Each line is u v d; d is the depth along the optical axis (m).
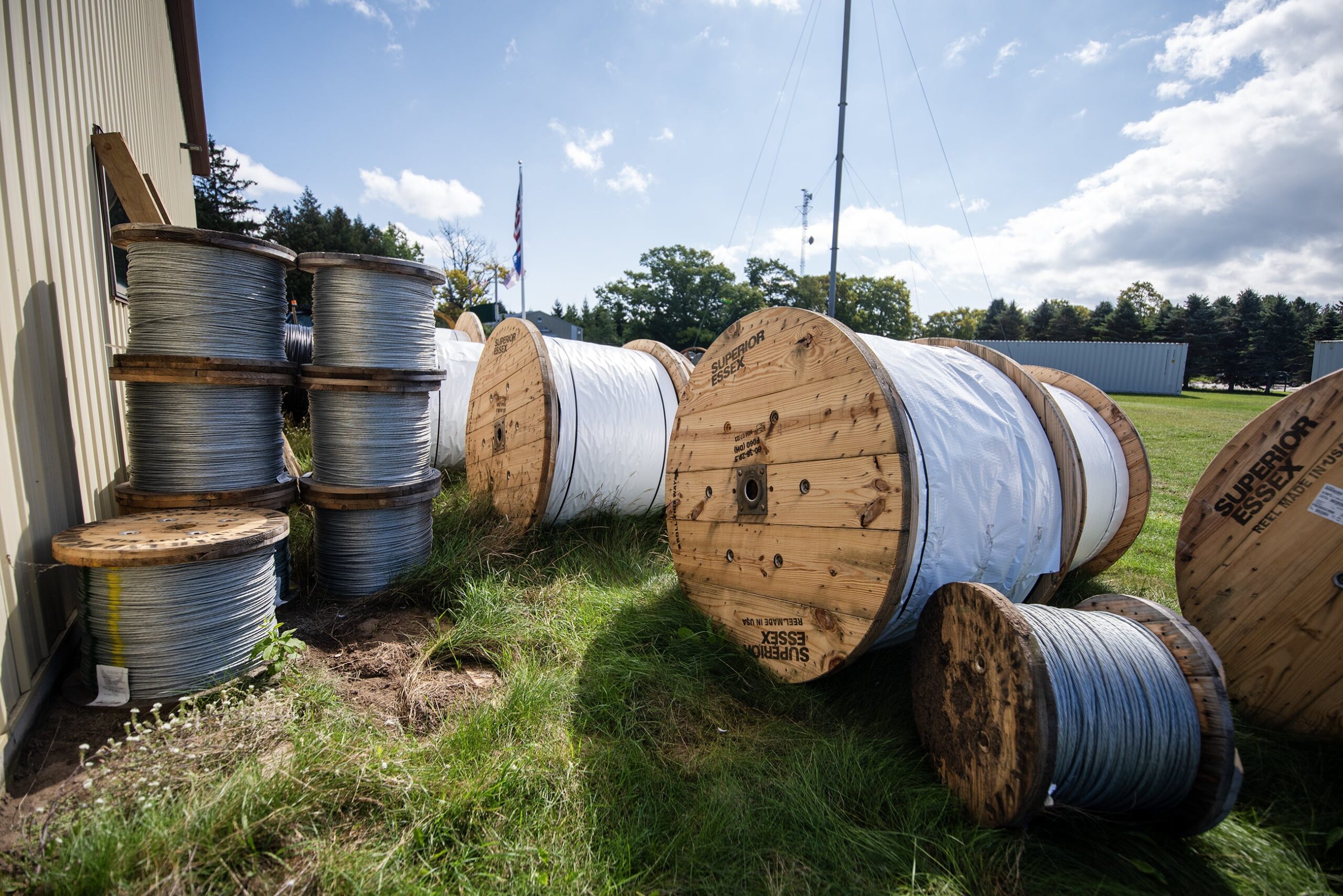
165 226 3.29
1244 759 2.79
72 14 3.85
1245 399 41.34
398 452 4.29
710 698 3.18
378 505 4.08
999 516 3.05
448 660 3.47
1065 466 3.26
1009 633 2.16
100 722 2.65
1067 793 2.24
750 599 3.58
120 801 2.08
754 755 2.68
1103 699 2.21
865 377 2.81
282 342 4.02
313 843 1.98
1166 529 6.96
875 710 3.12
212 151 45.97
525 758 2.51
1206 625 3.33
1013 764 2.11
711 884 2.02
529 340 5.35
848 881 2.05
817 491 3.08
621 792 2.43
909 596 2.91
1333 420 2.92
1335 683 2.86
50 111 3.34
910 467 2.62
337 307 4.08
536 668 3.29
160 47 8.11
